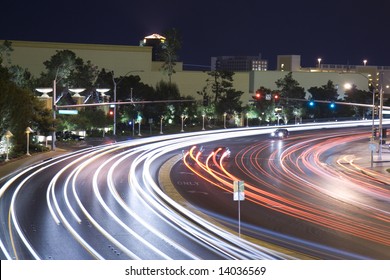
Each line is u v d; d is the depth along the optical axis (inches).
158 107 3954.2
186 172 1904.5
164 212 1209.4
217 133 3690.9
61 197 1360.7
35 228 1026.1
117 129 3767.2
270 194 1494.8
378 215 1224.8
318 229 1067.9
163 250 882.8
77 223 1074.1
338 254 879.1
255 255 858.1
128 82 3946.9
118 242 930.7
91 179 1678.2
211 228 1059.9
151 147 2748.5
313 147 2928.2
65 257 832.9
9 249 877.2
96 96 3764.8
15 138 2250.2
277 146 2947.8
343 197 1464.1
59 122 2682.1
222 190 1545.3
